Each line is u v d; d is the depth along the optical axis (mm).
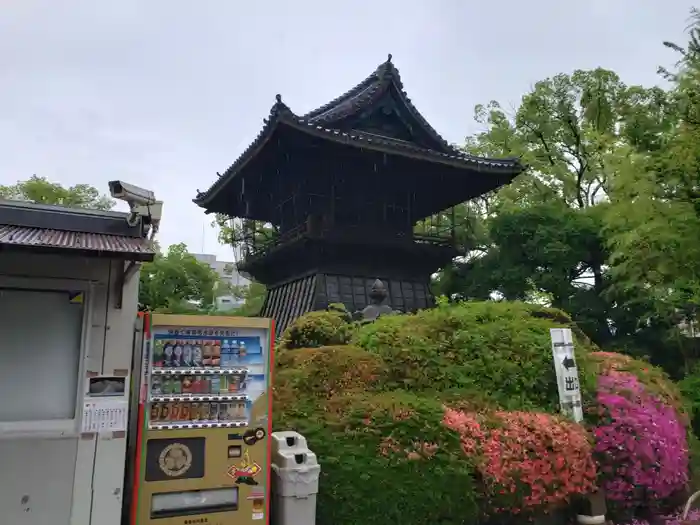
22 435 4797
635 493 7699
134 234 5461
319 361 7594
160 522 5051
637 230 15203
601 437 7754
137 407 5414
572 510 7496
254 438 5508
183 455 5242
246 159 16781
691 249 13836
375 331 8570
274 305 19281
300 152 15867
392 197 18703
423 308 17969
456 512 6320
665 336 22234
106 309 5277
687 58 13070
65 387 5094
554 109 27406
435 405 7078
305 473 5621
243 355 5648
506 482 6676
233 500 5336
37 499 4742
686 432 9094
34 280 5051
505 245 23375
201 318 5527
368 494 6004
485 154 28203
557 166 26875
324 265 16656
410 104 18312
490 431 7039
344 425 6512
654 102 19859
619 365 9328
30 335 5062
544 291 22766
